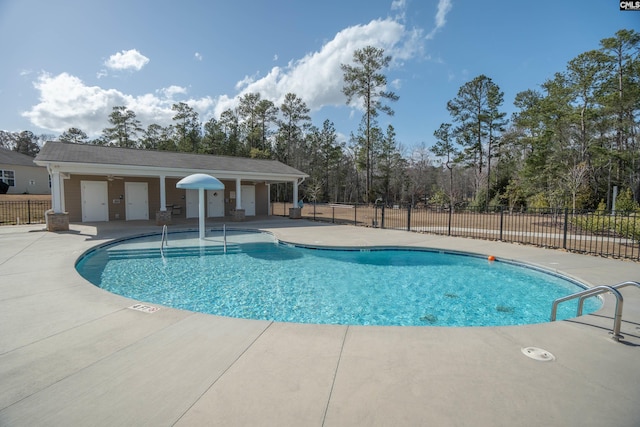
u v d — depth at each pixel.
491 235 11.93
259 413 2.02
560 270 6.67
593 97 24.05
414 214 22.28
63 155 12.81
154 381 2.38
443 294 6.15
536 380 2.45
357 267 8.08
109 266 7.90
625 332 3.38
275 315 5.06
